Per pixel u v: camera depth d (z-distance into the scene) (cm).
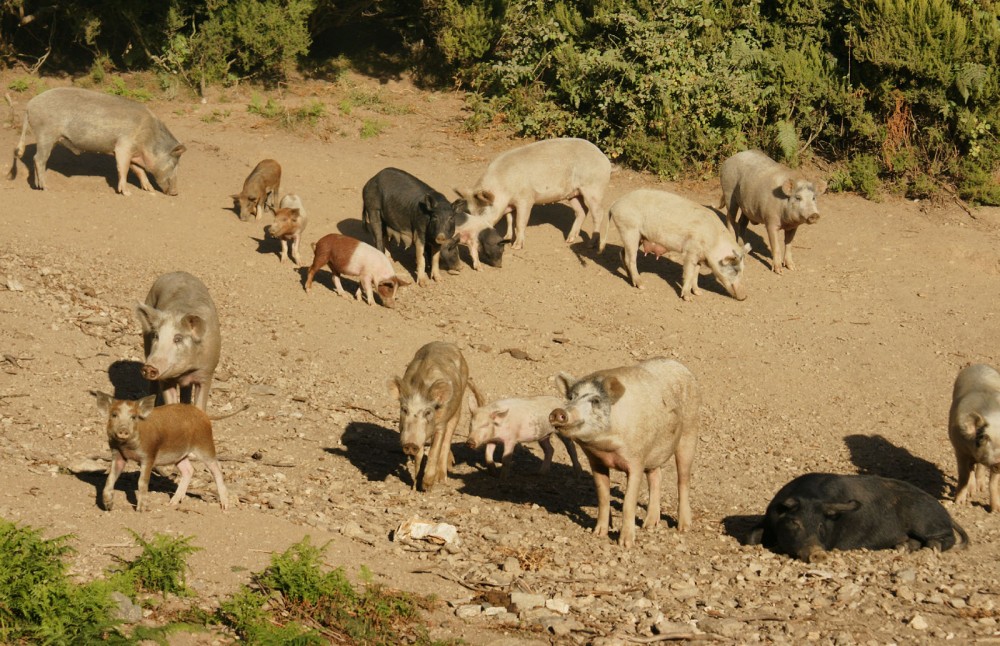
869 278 1805
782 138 2153
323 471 1009
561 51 2273
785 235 1830
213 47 2412
